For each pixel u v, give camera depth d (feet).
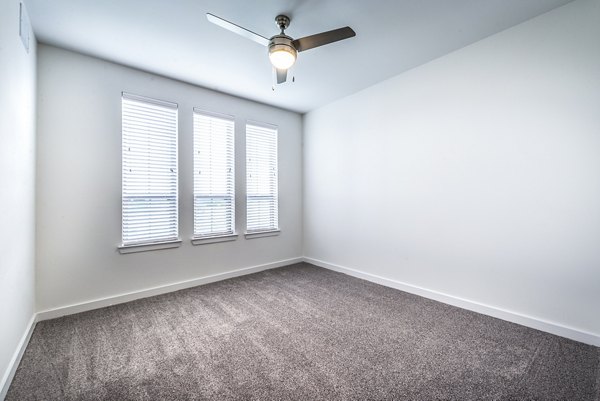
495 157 7.59
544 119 6.76
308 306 8.59
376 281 10.87
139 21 6.77
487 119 7.72
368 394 4.80
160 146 9.76
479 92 7.85
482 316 7.77
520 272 7.23
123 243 8.95
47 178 7.69
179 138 10.14
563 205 6.54
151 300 9.07
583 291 6.32
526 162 7.06
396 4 6.26
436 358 5.85
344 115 12.05
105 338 6.66
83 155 8.25
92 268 8.41
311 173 13.85
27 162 6.52
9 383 5.00
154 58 8.53
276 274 12.12
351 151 11.82
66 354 5.99
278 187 13.39
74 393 4.83
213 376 5.28
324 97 12.03
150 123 9.55
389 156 10.33
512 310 7.39
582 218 6.29
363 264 11.43
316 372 5.40
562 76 6.47
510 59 7.25
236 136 11.81
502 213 7.50
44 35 7.28
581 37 6.20
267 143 13.03
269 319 7.69
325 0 6.09
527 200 7.07
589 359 5.74
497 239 7.61
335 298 9.26
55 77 7.82
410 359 5.82
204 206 10.89
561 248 6.59
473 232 8.08
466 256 8.25
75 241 8.13
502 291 7.56
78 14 6.46
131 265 9.12
